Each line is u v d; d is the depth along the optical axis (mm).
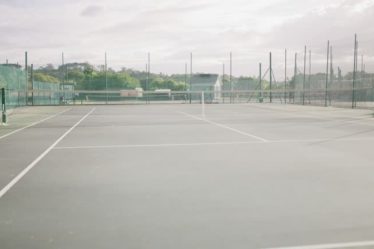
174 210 4941
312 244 3838
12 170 7531
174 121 19781
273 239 3969
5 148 10562
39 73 46062
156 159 8719
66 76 44031
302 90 33812
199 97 47031
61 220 4590
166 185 6254
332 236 4043
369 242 3879
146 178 6770
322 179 6602
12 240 4004
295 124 17422
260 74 42844
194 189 5984
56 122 19500
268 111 27984
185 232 4180
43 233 4184
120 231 4223
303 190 5887
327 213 4785
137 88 47125
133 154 9461
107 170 7500
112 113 26859
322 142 11375
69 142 11797
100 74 47781
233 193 5734
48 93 42250
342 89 31469
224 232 4172
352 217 4633
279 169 7465
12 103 33781
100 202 5324
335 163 8039
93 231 4227
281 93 42656
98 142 11766
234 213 4805
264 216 4684
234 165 7918
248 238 4000
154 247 3795
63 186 6234
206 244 3855
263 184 6277
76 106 38250
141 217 4676
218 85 53844
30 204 5250
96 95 46094
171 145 11023
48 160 8648
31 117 23266
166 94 46781
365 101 34250
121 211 4914
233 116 23078
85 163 8266
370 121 18859
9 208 5074
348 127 15914
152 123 18641
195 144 11203
